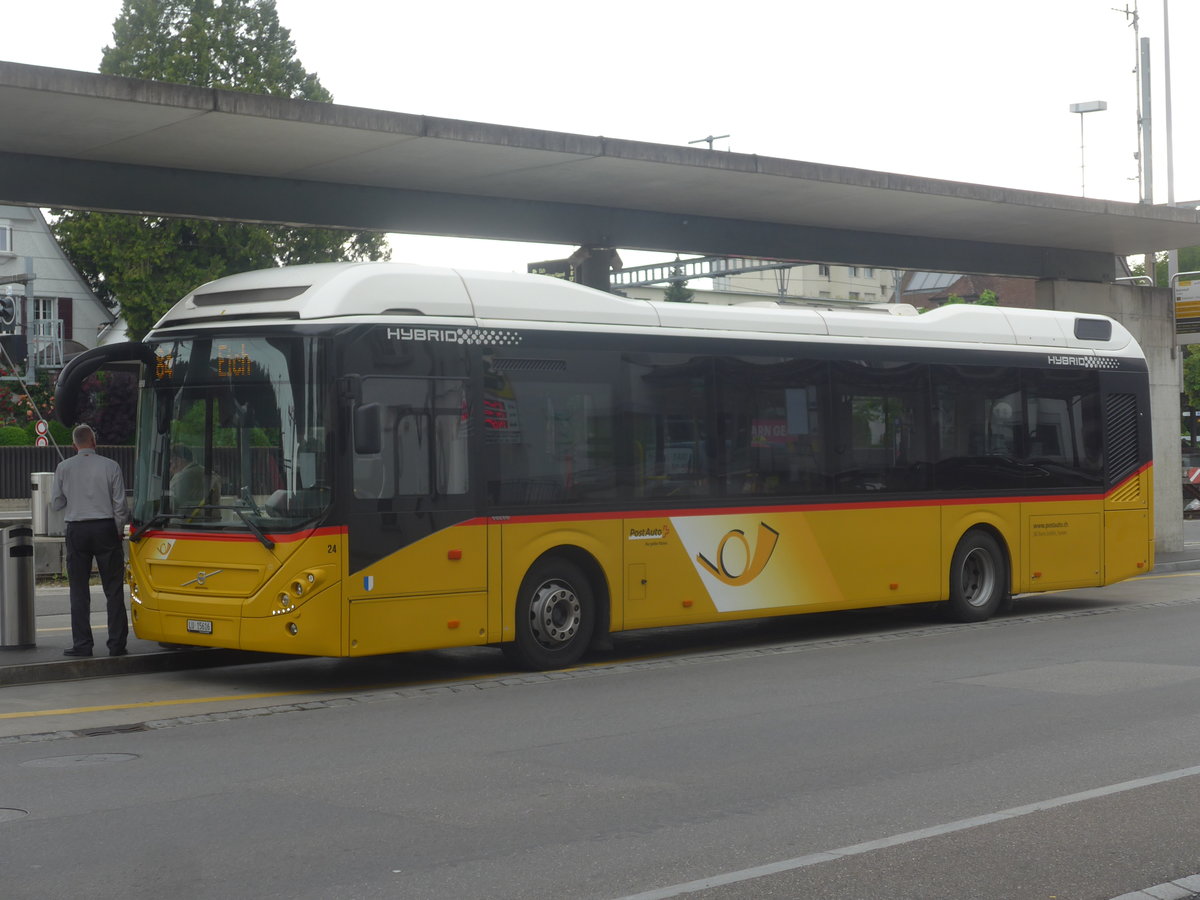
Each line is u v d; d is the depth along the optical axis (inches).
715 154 657.6
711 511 554.3
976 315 660.7
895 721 392.8
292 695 459.8
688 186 701.3
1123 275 1006.4
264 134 573.0
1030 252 931.3
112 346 491.8
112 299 2657.5
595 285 760.3
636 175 669.3
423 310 482.0
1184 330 1003.9
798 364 587.2
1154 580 858.8
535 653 507.5
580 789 311.6
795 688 457.4
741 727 386.6
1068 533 687.1
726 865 249.4
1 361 1838.1
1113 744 357.4
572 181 680.4
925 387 632.4
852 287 2952.8
